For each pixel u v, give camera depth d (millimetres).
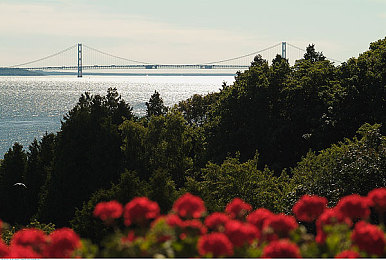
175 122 103438
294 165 102250
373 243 11344
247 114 108250
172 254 11328
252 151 105062
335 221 13344
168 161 99750
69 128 100875
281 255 10578
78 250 11453
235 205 15484
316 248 12055
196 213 13164
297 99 104250
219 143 109812
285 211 53500
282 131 100875
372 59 98250
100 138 98062
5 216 108938
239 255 11430
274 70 118438
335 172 55281
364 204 13602
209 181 67688
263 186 64375
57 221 95375
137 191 59906
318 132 94062
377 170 52344
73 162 96562
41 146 116875
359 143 58438
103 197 59938
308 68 114438
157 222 12281
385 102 89938
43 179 110750
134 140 98438
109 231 52000
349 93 92688
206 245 10898
